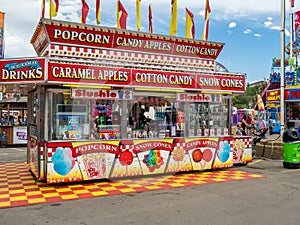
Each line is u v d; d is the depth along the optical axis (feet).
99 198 18.75
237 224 14.10
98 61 23.48
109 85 22.52
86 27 23.20
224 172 27.30
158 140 24.98
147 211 16.15
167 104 26.14
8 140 50.16
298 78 57.11
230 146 28.35
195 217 15.12
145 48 25.68
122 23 25.43
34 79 20.63
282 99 35.37
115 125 24.00
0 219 14.97
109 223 14.35
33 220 14.83
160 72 24.50
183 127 26.78
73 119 22.68
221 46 28.84
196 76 26.11
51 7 22.79
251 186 21.88
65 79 21.03
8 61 21.15
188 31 28.07
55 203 17.67
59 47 22.80
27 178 24.20
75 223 14.39
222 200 18.24
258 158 35.78
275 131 77.97
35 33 24.85
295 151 29.01
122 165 23.54
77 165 22.00
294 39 57.72
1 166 30.01
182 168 25.89
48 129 21.97
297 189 20.95
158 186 21.86
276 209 16.35
